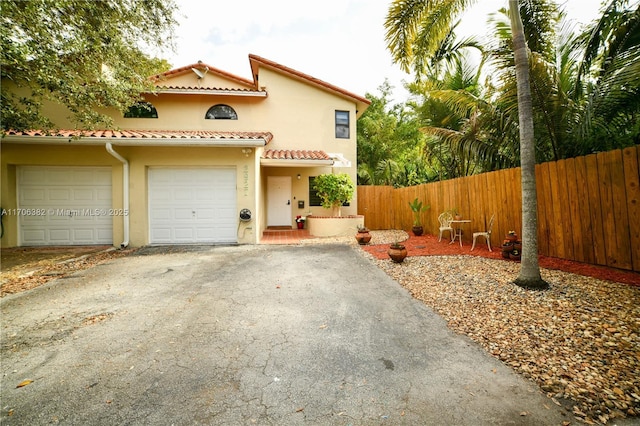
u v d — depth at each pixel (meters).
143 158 9.01
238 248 8.66
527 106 4.65
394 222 14.51
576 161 5.82
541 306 3.88
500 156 8.51
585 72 6.15
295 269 6.23
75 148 8.70
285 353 2.93
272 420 2.04
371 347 3.03
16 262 6.90
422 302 4.30
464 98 8.05
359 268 6.27
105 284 5.26
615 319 3.37
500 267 5.92
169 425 1.99
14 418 2.08
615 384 2.32
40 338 3.27
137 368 2.69
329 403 2.20
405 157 19.52
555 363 2.64
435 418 2.04
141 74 8.77
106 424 2.01
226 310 4.07
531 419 2.00
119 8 7.05
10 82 10.08
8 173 8.45
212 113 12.50
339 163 11.55
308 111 12.94
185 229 9.37
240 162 9.38
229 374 2.58
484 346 3.01
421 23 6.37
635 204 4.85
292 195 12.92
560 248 6.19
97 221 9.00
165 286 5.14
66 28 6.29
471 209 9.17
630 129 5.94
